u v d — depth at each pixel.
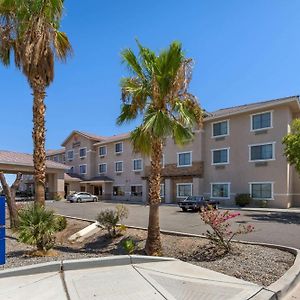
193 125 11.66
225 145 36.03
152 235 10.84
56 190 45.56
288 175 31.34
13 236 12.41
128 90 11.01
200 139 38.03
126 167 49.53
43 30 12.30
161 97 10.73
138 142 11.27
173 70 10.55
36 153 12.53
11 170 37.12
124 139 49.66
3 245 7.20
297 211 27.48
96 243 13.39
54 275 6.16
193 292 5.29
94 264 6.72
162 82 10.58
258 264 7.60
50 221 9.08
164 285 5.62
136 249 11.84
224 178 35.78
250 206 33.16
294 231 15.77
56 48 12.84
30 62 12.33
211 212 9.62
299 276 6.54
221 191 35.91
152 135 10.62
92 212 27.75
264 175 32.59
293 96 31.61
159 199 11.12
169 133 10.71
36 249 9.09
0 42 13.66
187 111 11.24
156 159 11.20
